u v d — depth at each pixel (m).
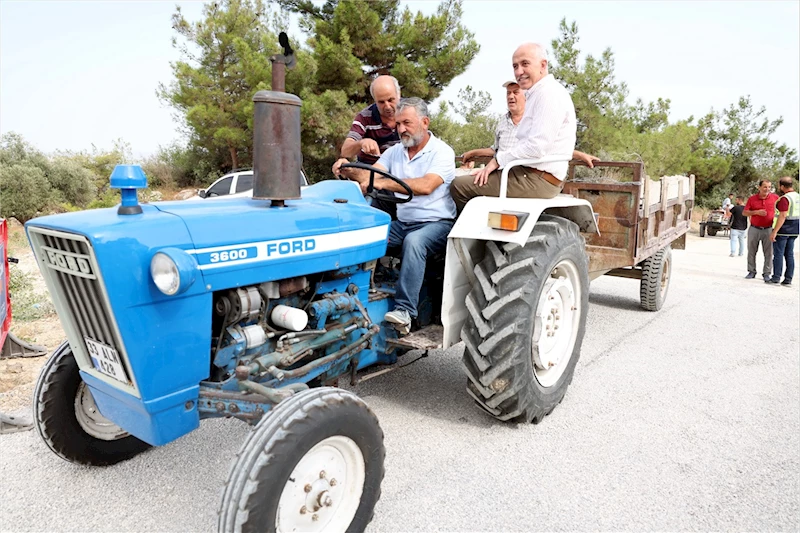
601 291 7.21
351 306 2.77
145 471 2.80
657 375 4.20
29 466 2.83
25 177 13.03
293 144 2.44
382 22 13.92
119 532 2.32
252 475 1.84
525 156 3.38
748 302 6.78
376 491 2.28
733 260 10.75
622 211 4.98
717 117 24.05
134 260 1.93
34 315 5.60
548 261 3.09
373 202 3.62
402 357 4.43
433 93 14.03
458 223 3.09
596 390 3.90
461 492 2.64
